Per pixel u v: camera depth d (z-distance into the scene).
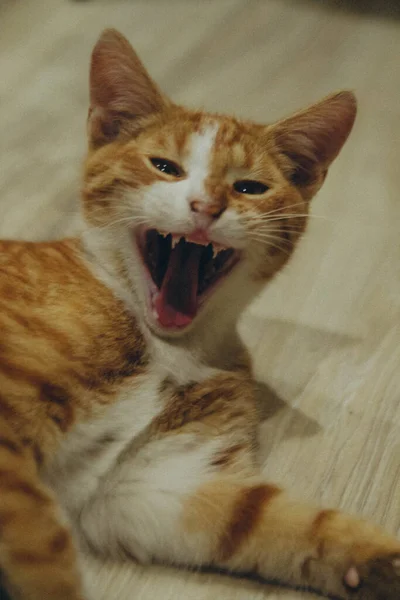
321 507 0.46
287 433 0.51
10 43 0.94
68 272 0.47
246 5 1.11
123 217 0.48
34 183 0.68
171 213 0.47
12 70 0.87
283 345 0.57
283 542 0.45
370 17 1.11
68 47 0.93
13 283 0.45
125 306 0.47
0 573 0.41
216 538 0.45
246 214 0.48
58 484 0.46
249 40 1.01
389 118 0.83
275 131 0.50
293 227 0.50
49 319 0.45
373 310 0.60
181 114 0.50
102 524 0.46
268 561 0.45
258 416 0.51
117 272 0.48
